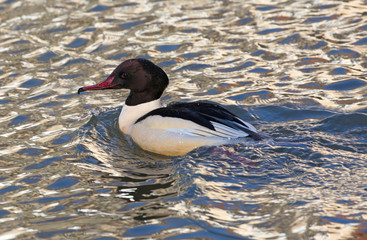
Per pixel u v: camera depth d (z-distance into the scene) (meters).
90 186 10.20
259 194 9.52
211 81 15.02
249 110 13.26
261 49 16.59
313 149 10.87
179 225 8.79
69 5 20.17
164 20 18.77
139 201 9.59
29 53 16.91
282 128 12.14
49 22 18.83
